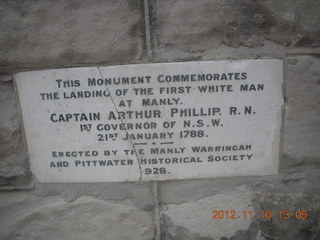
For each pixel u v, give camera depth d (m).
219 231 1.46
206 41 1.25
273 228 1.46
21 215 1.45
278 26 1.24
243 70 1.27
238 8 1.22
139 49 1.26
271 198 1.43
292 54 1.27
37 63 1.27
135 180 1.41
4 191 1.43
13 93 1.31
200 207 1.44
